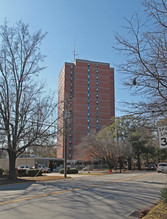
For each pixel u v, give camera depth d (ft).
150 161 294.05
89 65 332.60
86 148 138.62
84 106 314.76
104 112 321.52
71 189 44.42
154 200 32.81
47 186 51.88
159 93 25.30
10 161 74.95
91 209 26.66
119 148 133.69
